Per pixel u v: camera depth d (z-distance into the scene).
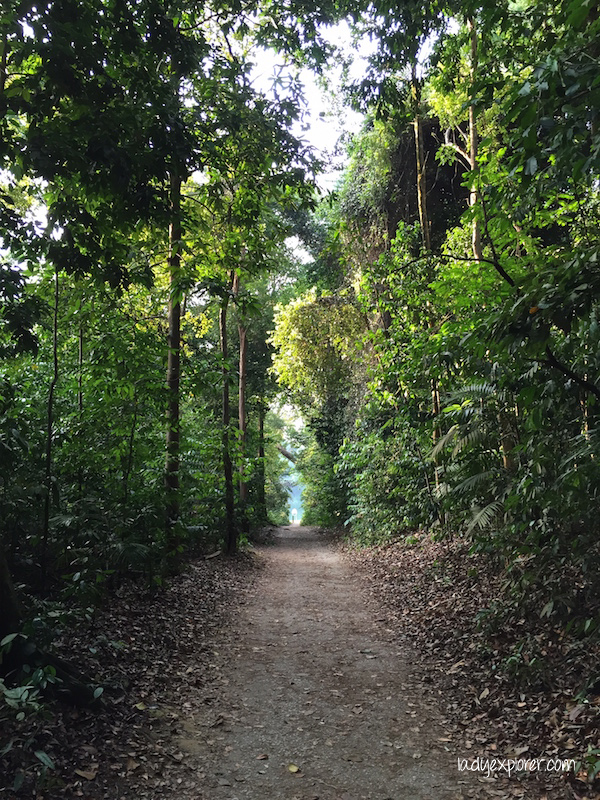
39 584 6.11
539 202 4.81
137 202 4.87
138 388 7.20
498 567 7.39
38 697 3.62
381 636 6.75
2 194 5.44
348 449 16.55
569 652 4.68
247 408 22.02
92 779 3.36
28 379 7.40
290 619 7.71
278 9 7.75
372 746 4.04
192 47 5.38
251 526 20.28
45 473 6.24
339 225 13.07
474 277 6.58
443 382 8.07
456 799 3.36
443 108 9.61
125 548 6.10
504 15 4.44
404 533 12.83
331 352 18.44
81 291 6.81
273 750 3.98
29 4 3.99
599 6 3.31
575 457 4.60
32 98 4.55
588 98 2.79
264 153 7.98
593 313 3.83
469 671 5.18
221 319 12.36
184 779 3.56
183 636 6.34
